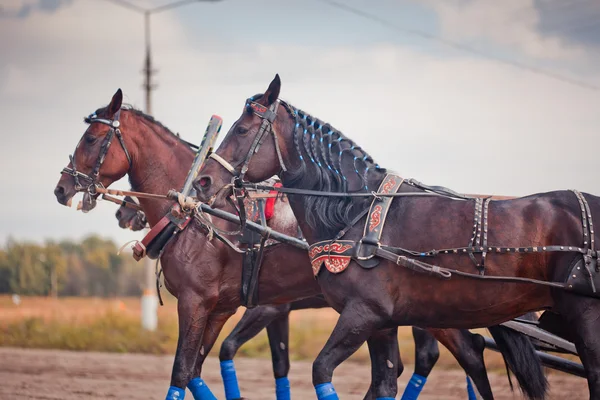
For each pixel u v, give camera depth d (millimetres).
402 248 5180
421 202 5293
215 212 6617
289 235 6789
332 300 5395
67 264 43844
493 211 5059
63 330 17641
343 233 5398
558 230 4887
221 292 6832
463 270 5020
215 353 14883
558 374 11820
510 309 5082
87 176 7094
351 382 11070
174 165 7230
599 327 4750
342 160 5641
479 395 6613
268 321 7516
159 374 12039
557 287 4828
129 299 38000
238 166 5723
